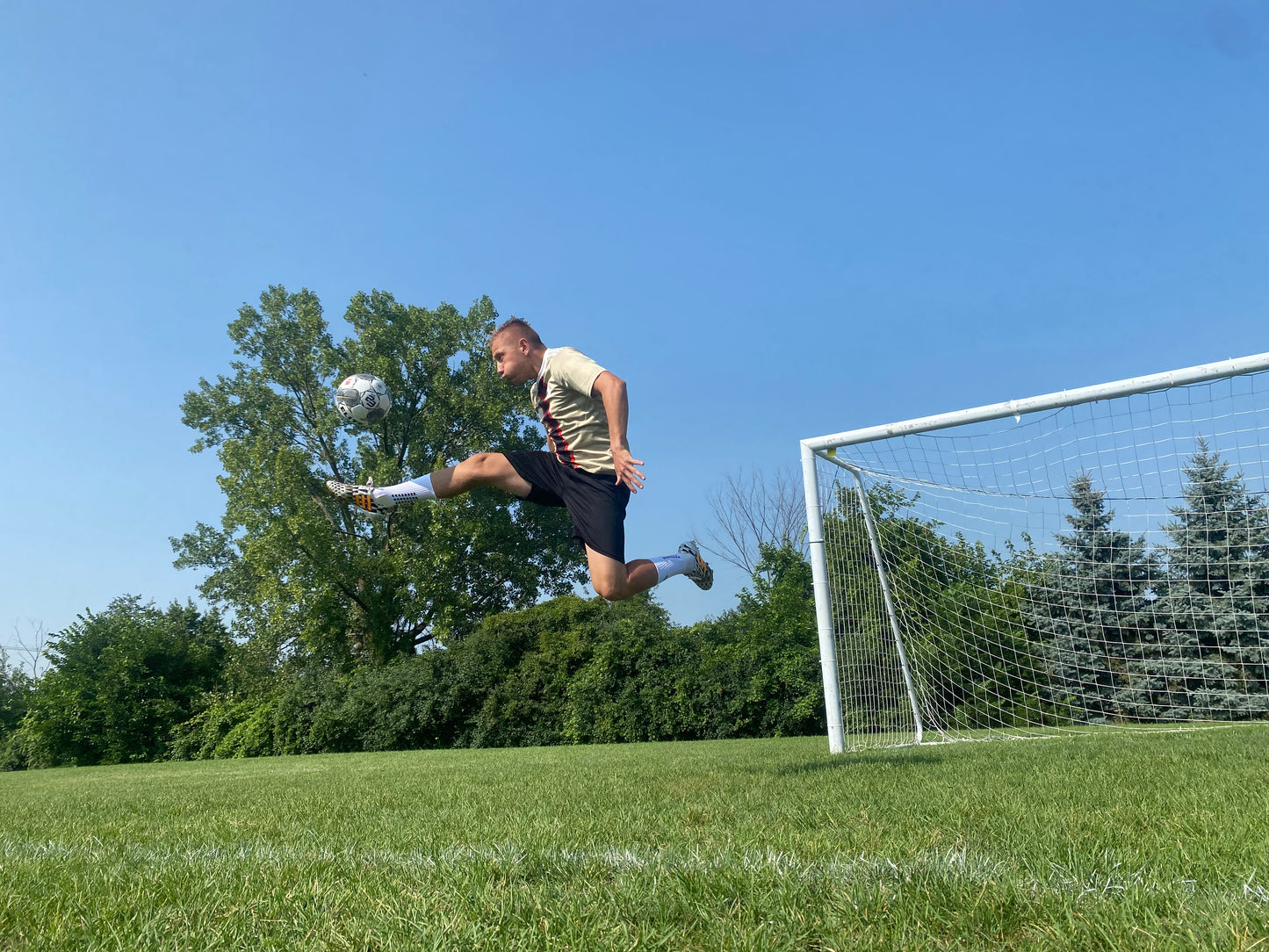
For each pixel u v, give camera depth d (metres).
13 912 2.26
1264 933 1.70
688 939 1.86
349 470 31.48
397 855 3.11
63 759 25.16
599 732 18.11
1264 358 7.49
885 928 1.84
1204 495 9.34
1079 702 10.27
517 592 33.34
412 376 31.33
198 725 24.86
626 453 4.25
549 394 4.70
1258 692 9.41
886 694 10.05
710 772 6.11
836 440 9.30
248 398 31.28
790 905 2.05
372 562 27.92
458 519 28.44
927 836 2.90
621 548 4.76
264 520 27.84
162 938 2.00
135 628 28.06
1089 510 9.97
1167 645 9.70
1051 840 2.69
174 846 3.67
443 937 1.86
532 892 2.27
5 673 41.59
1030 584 10.34
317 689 21.89
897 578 10.41
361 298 31.02
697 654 18.45
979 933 1.82
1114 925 1.78
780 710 17.36
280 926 2.05
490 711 19.27
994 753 6.94
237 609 30.28
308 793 6.34
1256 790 3.78
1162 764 5.24
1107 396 8.17
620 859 2.75
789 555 19.75
